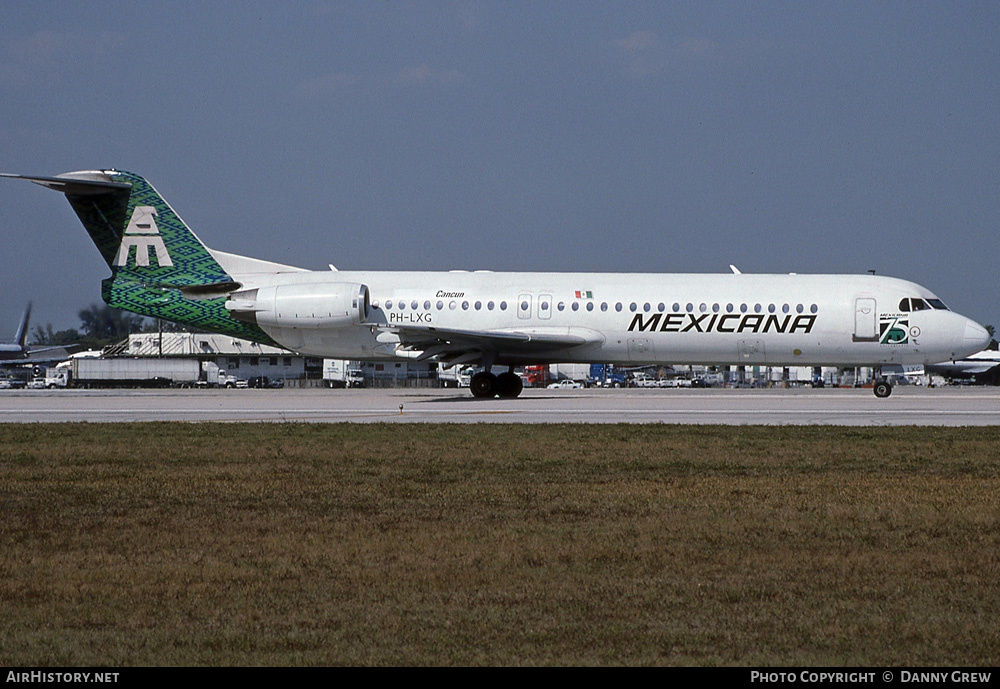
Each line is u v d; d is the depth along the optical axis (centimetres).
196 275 15762
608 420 11419
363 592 3938
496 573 4206
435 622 3591
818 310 14950
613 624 3578
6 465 7369
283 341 15775
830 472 7044
